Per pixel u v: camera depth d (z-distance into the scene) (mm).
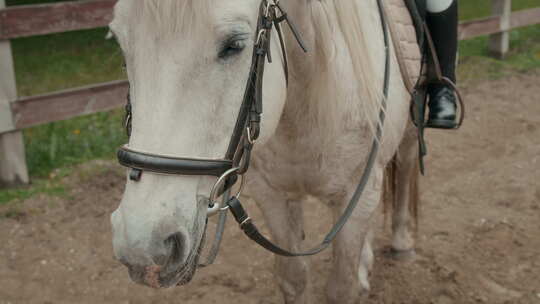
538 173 4102
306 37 1671
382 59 1950
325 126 1785
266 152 1925
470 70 6719
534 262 3031
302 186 2016
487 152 4555
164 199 1239
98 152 4445
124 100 4320
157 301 2818
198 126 1262
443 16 2342
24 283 2951
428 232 3365
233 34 1243
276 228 2131
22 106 3777
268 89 1490
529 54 7418
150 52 1229
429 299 2768
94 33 8531
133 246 1198
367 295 2574
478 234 3326
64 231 3430
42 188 3871
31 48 7766
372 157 1925
